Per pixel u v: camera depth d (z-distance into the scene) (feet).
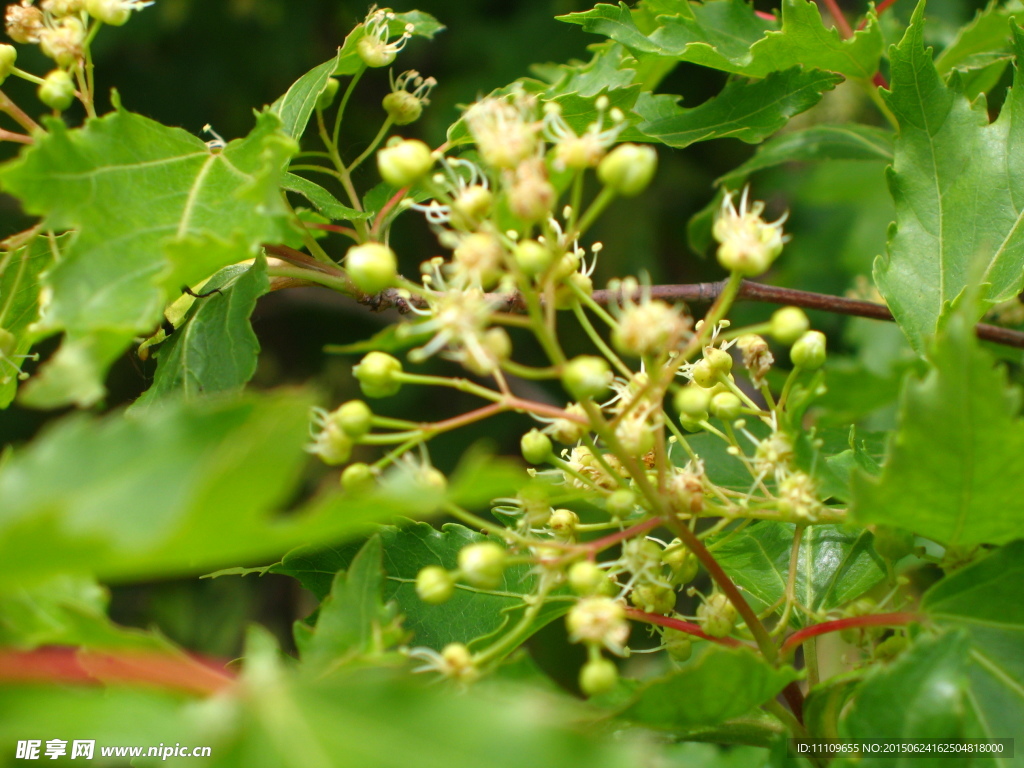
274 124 0.83
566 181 0.81
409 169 0.79
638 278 1.74
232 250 0.78
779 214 1.80
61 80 0.87
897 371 1.04
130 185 0.81
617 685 0.80
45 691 0.71
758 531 0.90
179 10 1.85
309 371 2.00
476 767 0.69
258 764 0.69
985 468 0.75
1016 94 0.90
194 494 0.67
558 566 0.79
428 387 1.90
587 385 0.75
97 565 0.68
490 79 1.75
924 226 0.90
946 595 0.79
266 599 1.86
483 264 0.76
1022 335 0.99
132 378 1.53
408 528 0.89
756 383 0.85
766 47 0.95
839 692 0.80
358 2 1.87
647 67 1.02
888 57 0.91
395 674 0.78
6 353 0.90
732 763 0.77
